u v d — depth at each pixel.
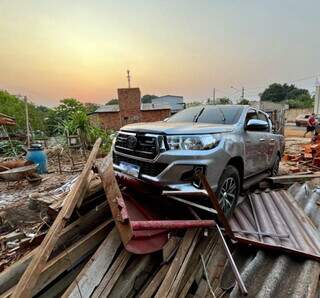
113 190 2.53
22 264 2.18
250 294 2.41
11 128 12.09
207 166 2.92
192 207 3.16
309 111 38.31
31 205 3.68
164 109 25.59
